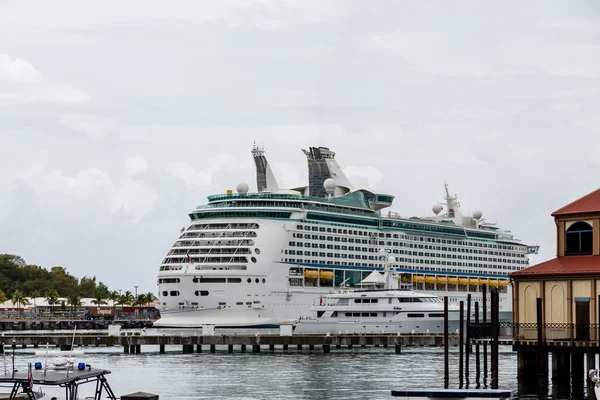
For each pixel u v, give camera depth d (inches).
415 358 7032.5
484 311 4867.1
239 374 5846.5
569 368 4886.8
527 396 4318.4
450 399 3405.5
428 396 3415.4
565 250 4785.9
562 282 4611.2
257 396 4719.5
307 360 6884.8
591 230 4694.9
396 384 5182.1
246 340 7706.7
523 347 4630.9
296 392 4877.0
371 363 6579.7
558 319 4606.3
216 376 5723.4
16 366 6048.2
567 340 4480.8
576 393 4402.1
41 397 3548.2
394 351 7824.8
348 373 5846.5
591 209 4709.6
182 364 6638.8
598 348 4343.0
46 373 3489.2
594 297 4495.6
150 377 5684.1
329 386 5123.0
